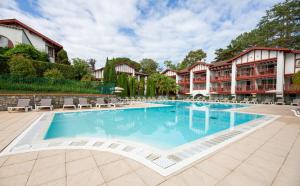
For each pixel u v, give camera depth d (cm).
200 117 1248
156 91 3581
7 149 415
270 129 676
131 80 3008
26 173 293
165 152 411
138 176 287
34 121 798
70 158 361
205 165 335
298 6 2755
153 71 5212
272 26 3039
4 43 1795
